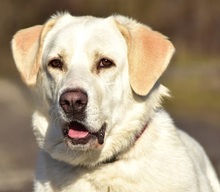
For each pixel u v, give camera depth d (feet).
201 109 104.99
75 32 27.81
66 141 26.66
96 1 196.24
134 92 27.94
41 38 28.86
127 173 27.27
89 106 26.14
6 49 200.34
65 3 200.64
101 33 27.86
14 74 186.39
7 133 91.04
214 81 130.72
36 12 205.16
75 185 27.63
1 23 204.23
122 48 28.04
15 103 126.93
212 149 68.80
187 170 27.73
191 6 197.47
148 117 28.07
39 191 28.32
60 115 26.32
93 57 27.40
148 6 197.26
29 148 77.46
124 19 29.14
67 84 26.25
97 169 27.48
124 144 27.50
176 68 154.81
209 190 30.14
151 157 27.55
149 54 27.94
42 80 28.63
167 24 196.85
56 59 27.73
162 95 28.81
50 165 28.37
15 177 59.31
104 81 27.32
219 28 192.85
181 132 32.89
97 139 26.99
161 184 27.14
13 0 205.67
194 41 192.65
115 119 27.58
